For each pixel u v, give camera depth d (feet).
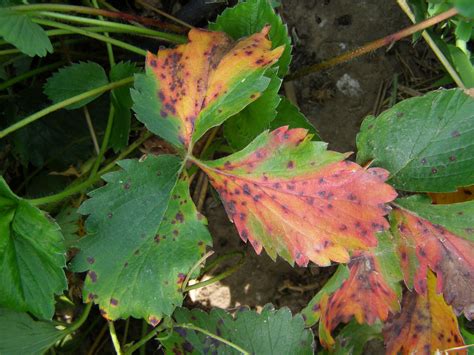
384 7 0.81
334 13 0.81
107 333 0.77
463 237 0.58
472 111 0.58
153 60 0.60
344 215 0.54
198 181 0.79
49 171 0.78
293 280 0.79
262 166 0.56
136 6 0.84
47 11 0.65
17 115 0.76
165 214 0.57
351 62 0.81
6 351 0.60
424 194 0.66
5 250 0.56
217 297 0.78
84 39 0.80
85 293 0.57
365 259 0.62
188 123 0.59
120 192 0.57
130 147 0.75
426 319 0.67
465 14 0.63
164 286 0.57
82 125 0.77
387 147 0.60
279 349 0.64
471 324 0.75
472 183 0.58
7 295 0.57
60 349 0.76
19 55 0.74
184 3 0.84
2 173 0.78
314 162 0.55
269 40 0.60
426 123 0.59
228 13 0.64
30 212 0.56
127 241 0.57
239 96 0.57
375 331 0.71
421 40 0.82
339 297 0.64
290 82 0.81
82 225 0.69
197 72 0.59
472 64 0.75
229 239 0.79
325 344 0.66
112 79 0.72
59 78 0.72
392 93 0.80
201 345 0.65
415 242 0.60
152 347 0.77
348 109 0.81
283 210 0.56
